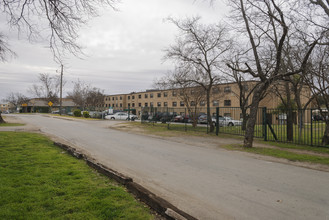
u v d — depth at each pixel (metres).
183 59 18.22
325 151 10.21
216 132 16.28
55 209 3.58
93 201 3.89
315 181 5.89
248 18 11.62
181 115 23.81
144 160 7.88
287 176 6.32
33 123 23.20
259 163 7.93
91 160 6.59
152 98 63.47
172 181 5.59
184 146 11.41
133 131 18.33
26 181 4.75
